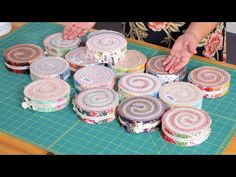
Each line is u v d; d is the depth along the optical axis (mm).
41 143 1206
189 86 1353
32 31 1717
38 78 1416
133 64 1453
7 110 1328
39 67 1452
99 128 1255
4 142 1212
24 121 1286
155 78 1390
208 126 1201
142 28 1694
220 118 1286
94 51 1458
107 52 1450
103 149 1185
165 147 1189
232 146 1190
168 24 1640
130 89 1339
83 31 1615
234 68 1486
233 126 1257
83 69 1431
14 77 1477
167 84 1364
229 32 2764
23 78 1474
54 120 1288
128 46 1596
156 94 1339
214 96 1361
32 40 1662
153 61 1473
